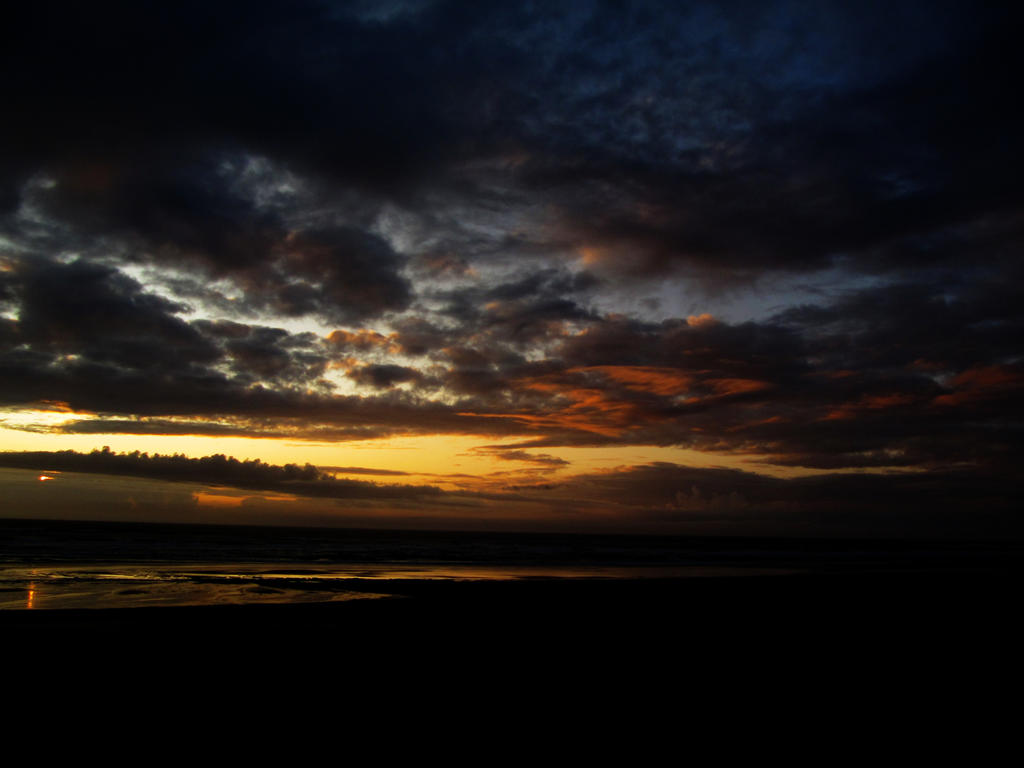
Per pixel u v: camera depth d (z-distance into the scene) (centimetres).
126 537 6106
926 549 8869
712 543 10862
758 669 974
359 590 2080
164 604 1752
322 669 962
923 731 686
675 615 1505
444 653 1078
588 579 2762
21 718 719
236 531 10875
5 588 2039
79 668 953
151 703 782
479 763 588
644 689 852
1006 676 955
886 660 1045
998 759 609
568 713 743
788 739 656
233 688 852
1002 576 2872
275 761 595
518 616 1476
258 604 1706
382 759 598
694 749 626
